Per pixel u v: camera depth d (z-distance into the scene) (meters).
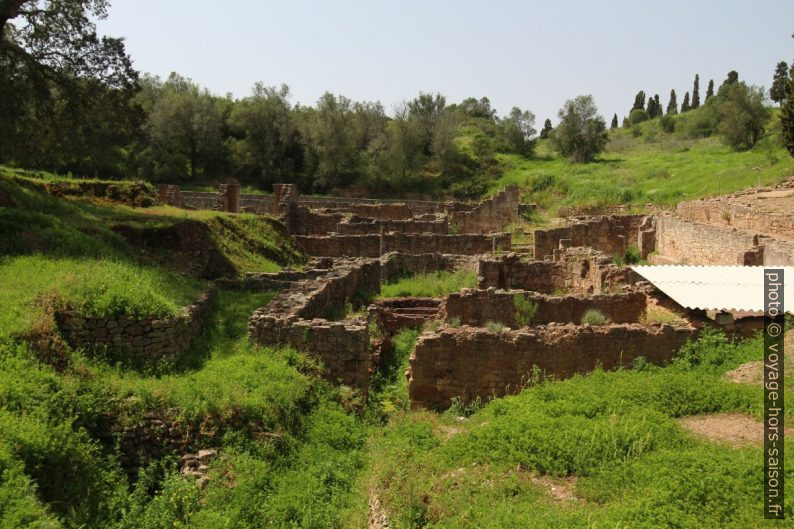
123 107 26.97
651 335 14.11
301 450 10.69
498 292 18.69
